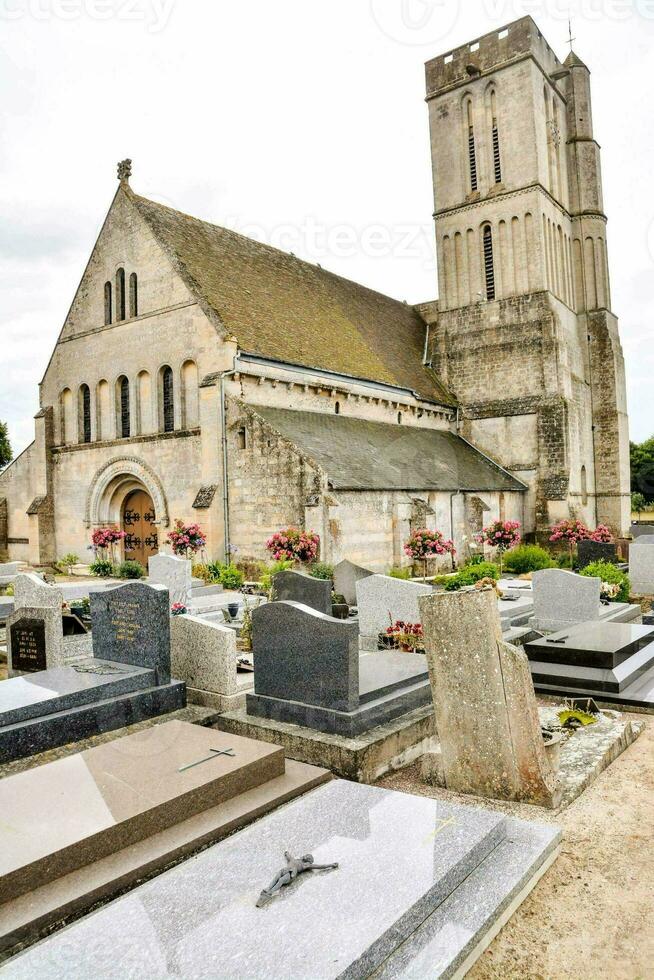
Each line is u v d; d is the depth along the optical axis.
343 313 38.38
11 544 36.19
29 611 12.20
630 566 23.23
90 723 9.20
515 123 41.22
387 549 27.72
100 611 11.17
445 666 8.16
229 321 28.39
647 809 7.62
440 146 44.38
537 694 12.11
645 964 5.08
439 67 44.31
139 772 6.79
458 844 5.73
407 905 4.87
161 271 29.48
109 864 5.60
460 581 21.33
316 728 9.10
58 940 4.55
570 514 38.59
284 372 29.16
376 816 6.21
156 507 29.53
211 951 4.41
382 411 35.16
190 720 9.84
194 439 28.17
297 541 23.08
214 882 5.17
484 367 41.84
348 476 26.03
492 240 42.03
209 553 26.30
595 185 45.69
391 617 13.96
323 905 4.87
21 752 8.47
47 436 33.97
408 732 9.24
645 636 13.16
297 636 9.38
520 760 7.74
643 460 47.78
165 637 10.32
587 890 6.01
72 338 33.31
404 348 41.97
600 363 44.59
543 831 6.50
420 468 31.78
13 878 5.13
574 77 46.22
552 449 39.03
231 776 6.80
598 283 45.09
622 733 9.68
